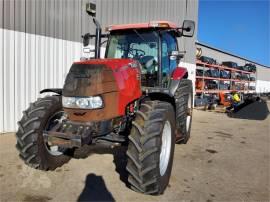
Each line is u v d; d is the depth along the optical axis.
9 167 3.53
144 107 2.99
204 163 3.97
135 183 2.74
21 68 5.46
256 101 15.48
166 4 9.75
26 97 5.58
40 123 3.21
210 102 11.45
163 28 4.09
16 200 2.71
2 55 5.16
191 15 11.54
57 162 3.53
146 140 2.70
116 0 7.45
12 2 5.23
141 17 8.45
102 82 2.84
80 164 3.71
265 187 3.20
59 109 3.44
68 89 2.89
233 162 4.07
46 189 2.96
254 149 4.84
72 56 6.43
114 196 2.83
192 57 11.77
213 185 3.21
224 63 15.39
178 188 3.09
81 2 6.52
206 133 6.07
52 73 6.03
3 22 5.13
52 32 5.98
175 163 3.92
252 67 18.95
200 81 12.19
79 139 2.73
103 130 2.88
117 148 4.40
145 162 2.68
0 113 5.23
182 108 4.50
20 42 5.41
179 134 4.52
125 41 4.27
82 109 2.81
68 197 2.79
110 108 2.92
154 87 3.95
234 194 2.99
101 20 7.04
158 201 2.76
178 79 4.37
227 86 14.77
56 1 6.00
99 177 3.29
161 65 4.07
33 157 3.20
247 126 7.16
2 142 4.66
